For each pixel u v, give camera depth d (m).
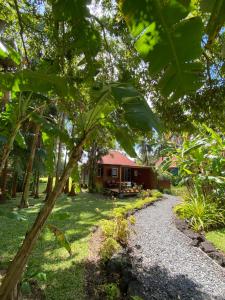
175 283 4.32
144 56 1.16
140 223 8.30
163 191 19.80
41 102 2.67
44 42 2.68
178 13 1.07
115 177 20.45
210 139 4.96
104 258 4.48
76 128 2.22
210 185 7.68
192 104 3.43
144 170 21.30
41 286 3.44
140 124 1.39
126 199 15.01
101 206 10.89
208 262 5.26
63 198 12.45
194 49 1.12
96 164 17.61
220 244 6.03
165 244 6.27
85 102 2.35
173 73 1.22
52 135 2.22
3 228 6.29
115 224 6.21
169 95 1.28
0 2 3.16
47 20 2.40
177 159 6.18
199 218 7.29
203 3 1.10
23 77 1.88
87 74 2.12
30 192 14.25
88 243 5.44
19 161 10.07
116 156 21.08
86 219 7.92
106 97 1.88
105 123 2.14
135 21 1.11
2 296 1.92
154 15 1.08
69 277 3.78
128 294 3.65
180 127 3.87
